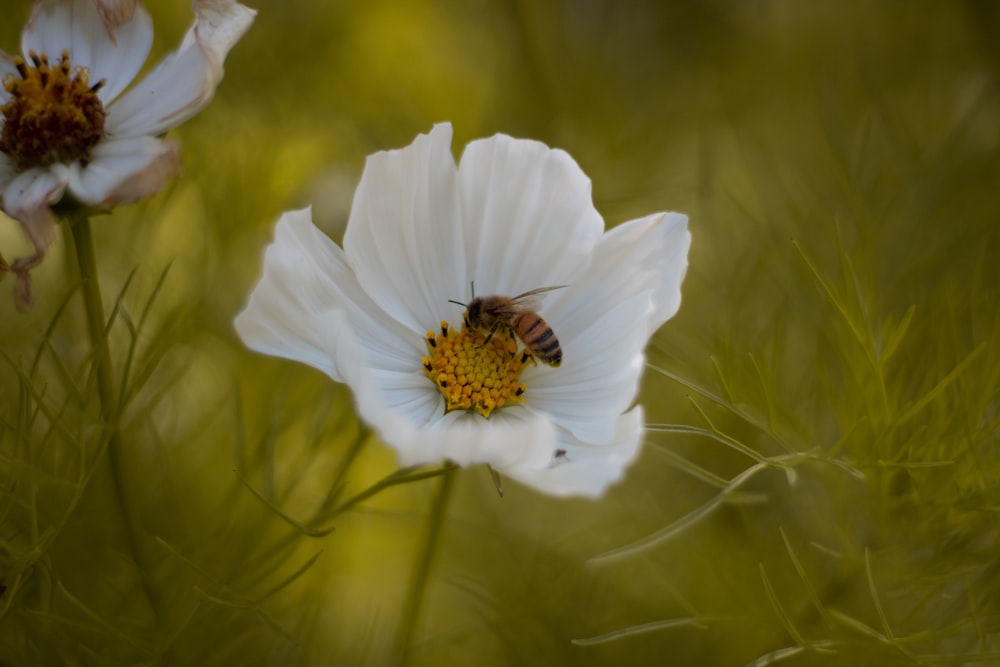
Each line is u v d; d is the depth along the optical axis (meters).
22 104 0.29
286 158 0.36
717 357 0.34
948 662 0.32
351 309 0.30
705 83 0.42
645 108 0.41
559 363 0.30
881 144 0.38
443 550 0.36
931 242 0.37
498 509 0.37
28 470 0.29
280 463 0.34
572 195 0.30
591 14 0.42
